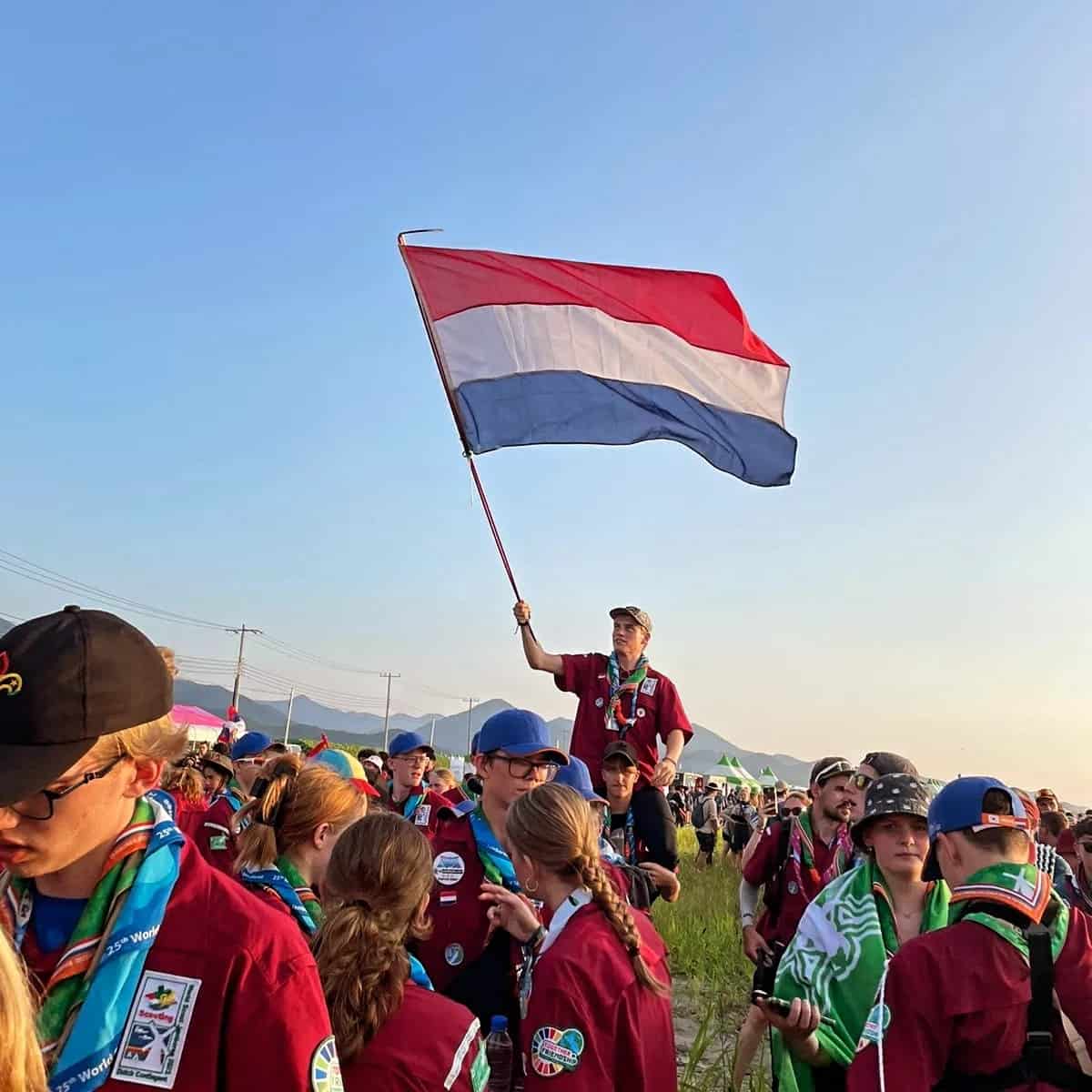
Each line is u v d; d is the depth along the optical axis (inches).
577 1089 74.2
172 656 96.2
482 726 113.0
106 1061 45.4
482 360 199.6
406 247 205.8
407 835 77.9
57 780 46.3
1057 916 79.9
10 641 46.8
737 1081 147.3
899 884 106.8
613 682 175.9
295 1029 48.4
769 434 214.7
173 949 47.9
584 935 80.2
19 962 43.8
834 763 150.6
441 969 104.8
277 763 100.1
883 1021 78.8
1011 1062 76.5
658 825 169.2
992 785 85.3
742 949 246.2
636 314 209.5
